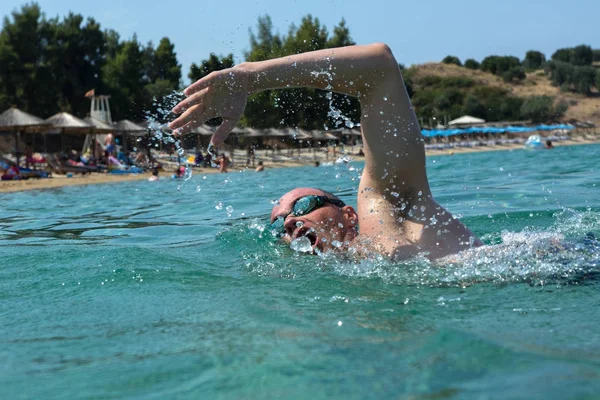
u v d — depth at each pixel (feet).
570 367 4.52
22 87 119.65
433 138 151.64
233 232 12.98
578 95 257.55
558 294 7.24
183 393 4.37
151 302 7.38
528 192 20.97
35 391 4.60
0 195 42.75
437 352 4.91
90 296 7.84
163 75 135.74
